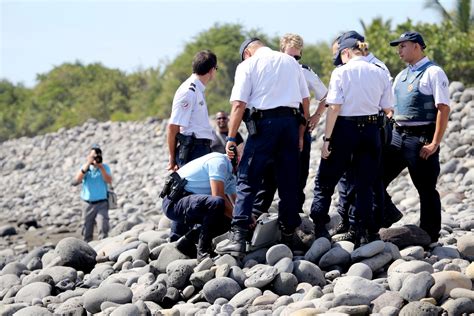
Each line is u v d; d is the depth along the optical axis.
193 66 23.38
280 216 20.53
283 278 18.70
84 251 24.59
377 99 19.84
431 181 21.47
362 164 20.12
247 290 18.48
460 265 19.53
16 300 21.64
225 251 20.19
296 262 19.41
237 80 19.75
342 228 21.94
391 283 17.95
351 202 21.69
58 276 23.19
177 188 21.03
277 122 19.58
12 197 68.00
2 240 46.00
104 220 35.78
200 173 21.06
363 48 20.06
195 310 18.20
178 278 19.84
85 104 158.00
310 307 16.88
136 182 63.22
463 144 41.97
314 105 57.88
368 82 19.64
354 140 19.83
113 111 155.38
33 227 50.50
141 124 84.12
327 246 20.27
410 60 21.31
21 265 26.61
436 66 20.86
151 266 21.80
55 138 89.75
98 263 24.55
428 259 20.16
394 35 84.69
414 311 16.19
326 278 19.31
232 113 19.77
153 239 25.16
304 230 21.23
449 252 20.69
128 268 22.91
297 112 19.94
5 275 24.72
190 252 21.64
